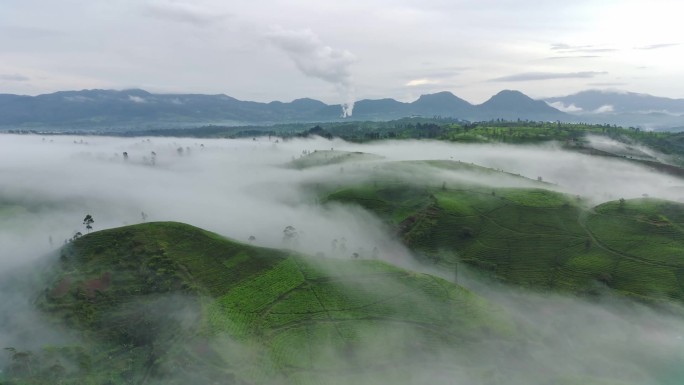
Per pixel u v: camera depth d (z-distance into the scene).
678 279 187.62
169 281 174.00
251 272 179.75
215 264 185.12
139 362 143.75
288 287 170.50
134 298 169.50
